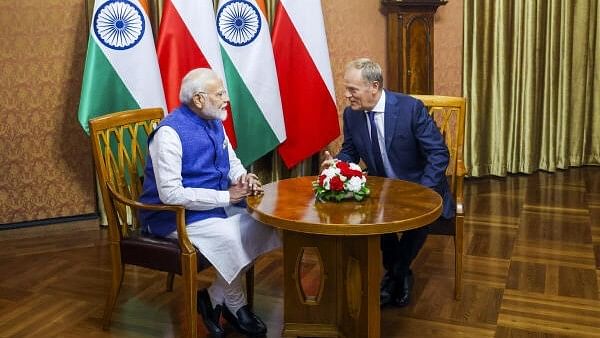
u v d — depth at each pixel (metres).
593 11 5.63
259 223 2.79
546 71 5.53
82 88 3.79
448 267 3.62
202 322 3.04
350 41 4.98
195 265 2.66
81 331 2.94
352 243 2.62
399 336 2.86
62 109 4.21
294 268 2.75
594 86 5.74
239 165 3.07
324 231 2.33
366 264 2.51
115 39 3.81
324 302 2.78
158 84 3.91
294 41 4.31
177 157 2.72
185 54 3.97
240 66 4.17
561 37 5.52
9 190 4.18
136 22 3.85
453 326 2.95
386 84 5.11
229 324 3.01
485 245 3.95
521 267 3.61
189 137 2.77
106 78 3.81
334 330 2.79
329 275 2.75
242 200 2.90
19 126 4.14
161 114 3.15
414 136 3.07
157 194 2.81
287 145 4.43
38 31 4.07
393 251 3.16
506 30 5.28
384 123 3.06
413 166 3.15
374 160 3.16
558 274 3.50
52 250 3.97
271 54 4.23
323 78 4.38
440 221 3.10
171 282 3.34
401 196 2.69
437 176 2.98
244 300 2.91
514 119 5.47
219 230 2.71
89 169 4.35
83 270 3.65
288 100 4.38
